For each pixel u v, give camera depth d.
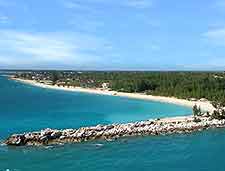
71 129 98.94
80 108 163.00
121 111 152.38
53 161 74.12
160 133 102.00
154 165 71.62
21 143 87.25
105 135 96.44
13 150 82.56
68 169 68.81
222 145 88.69
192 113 142.38
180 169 68.81
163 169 68.88
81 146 86.50
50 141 90.12
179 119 119.75
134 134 99.88
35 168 69.38
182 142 91.62
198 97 178.88
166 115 138.88
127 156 77.81
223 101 151.62
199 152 81.81
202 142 91.94
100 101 192.62
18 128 110.31
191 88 193.88
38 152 80.94
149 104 175.75
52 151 81.81
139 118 132.50
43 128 110.25
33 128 110.38
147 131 102.19
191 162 73.62
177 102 177.38
